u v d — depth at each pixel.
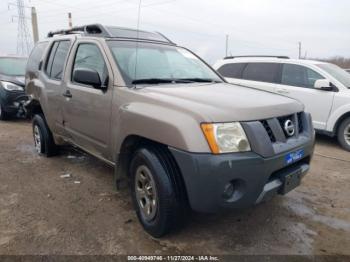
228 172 2.43
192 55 4.48
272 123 2.75
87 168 4.80
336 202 3.81
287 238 3.01
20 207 3.56
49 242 2.89
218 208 2.53
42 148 5.27
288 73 7.04
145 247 2.84
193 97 2.87
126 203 3.68
